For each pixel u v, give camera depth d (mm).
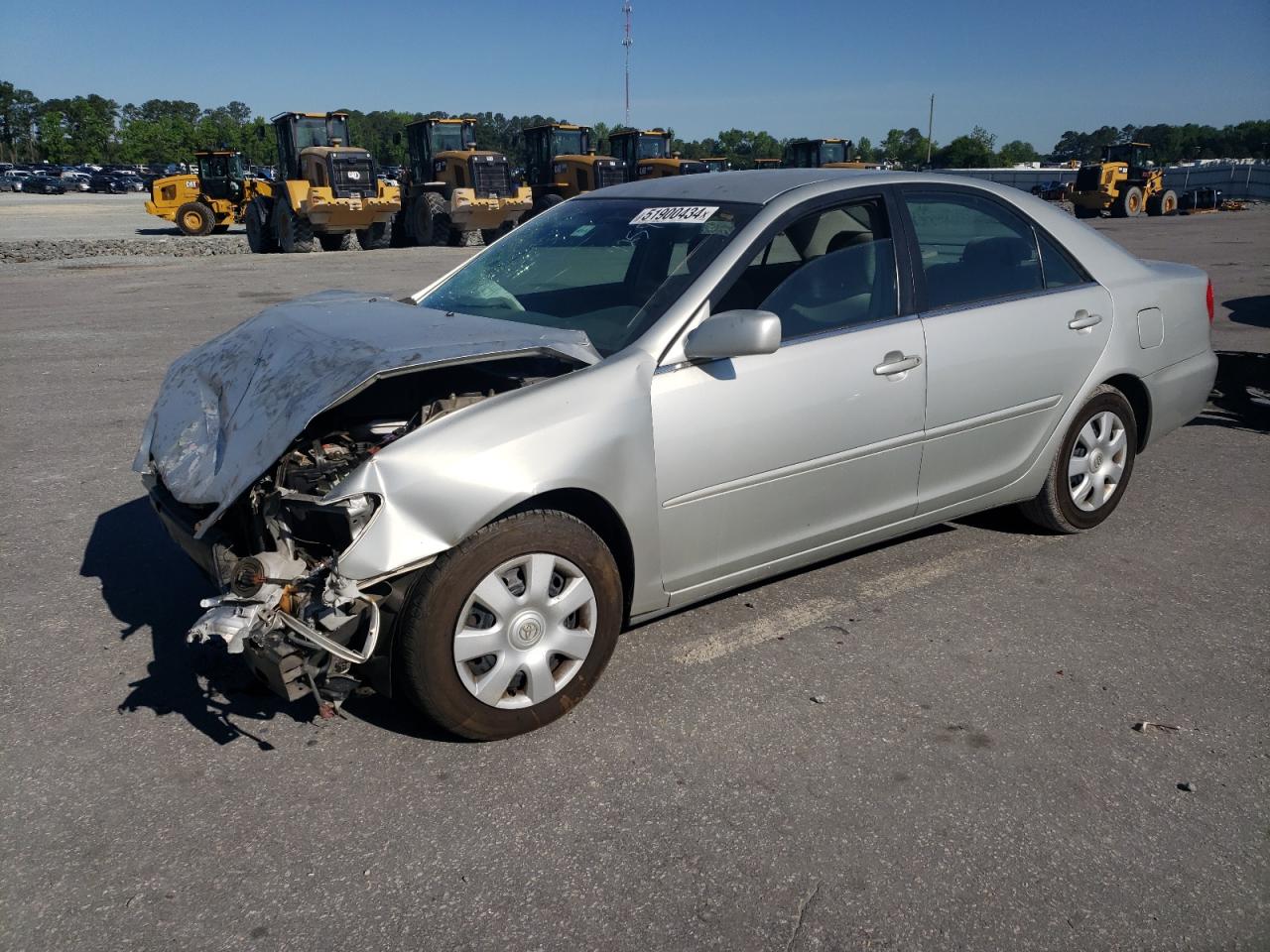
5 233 30672
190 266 18906
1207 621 3766
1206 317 4887
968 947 2217
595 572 3041
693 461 3207
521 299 3799
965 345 3857
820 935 2250
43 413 7043
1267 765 2871
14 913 2318
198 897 2373
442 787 2785
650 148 33188
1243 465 5703
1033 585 4082
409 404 3379
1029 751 2945
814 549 3678
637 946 2221
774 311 3436
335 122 25203
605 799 2729
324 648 2623
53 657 3523
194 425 3232
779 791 2758
